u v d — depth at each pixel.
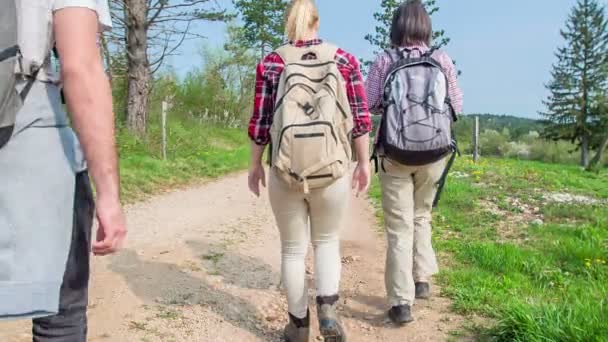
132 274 4.38
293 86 2.81
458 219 7.10
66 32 1.36
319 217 3.03
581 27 65.81
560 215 7.51
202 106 32.91
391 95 3.38
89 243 1.57
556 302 3.57
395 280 3.46
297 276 3.07
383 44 41.59
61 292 1.50
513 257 4.90
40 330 1.53
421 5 3.62
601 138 62.97
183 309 3.67
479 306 3.67
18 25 1.37
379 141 3.44
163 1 16.50
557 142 68.00
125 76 17.36
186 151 16.50
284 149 2.72
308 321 3.14
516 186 9.85
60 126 1.45
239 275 4.53
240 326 3.46
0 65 1.33
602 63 65.00
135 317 3.48
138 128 16.58
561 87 66.19
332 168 2.74
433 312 3.67
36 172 1.39
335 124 2.79
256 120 3.04
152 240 5.71
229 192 10.38
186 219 7.17
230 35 42.88
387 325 3.51
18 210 1.36
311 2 3.10
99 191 1.39
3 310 1.33
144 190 9.66
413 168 3.43
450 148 3.36
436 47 3.57
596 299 3.73
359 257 5.21
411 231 3.52
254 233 6.34
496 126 78.06
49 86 1.44
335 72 2.83
